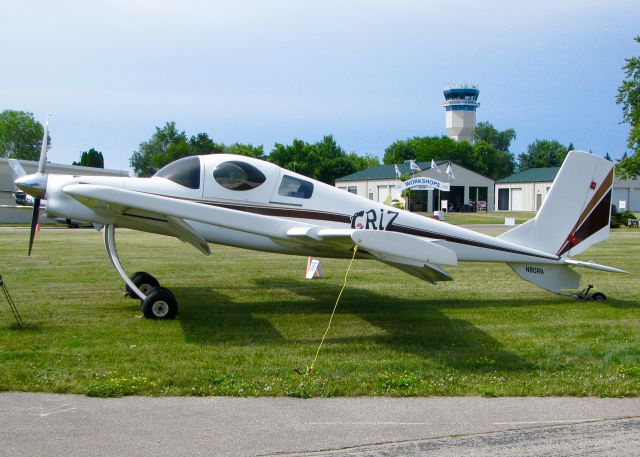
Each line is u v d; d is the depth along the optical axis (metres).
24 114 80.44
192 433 3.78
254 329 6.86
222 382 4.71
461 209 56.81
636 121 34.62
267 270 12.30
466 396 4.63
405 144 87.06
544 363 5.48
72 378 4.73
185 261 13.83
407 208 49.88
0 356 5.38
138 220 7.52
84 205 7.23
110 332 6.53
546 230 8.95
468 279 11.26
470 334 6.71
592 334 6.73
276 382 4.75
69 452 3.46
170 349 5.81
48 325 6.84
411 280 11.02
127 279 7.41
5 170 30.77
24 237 21.06
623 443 3.75
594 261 14.23
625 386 4.80
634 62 34.72
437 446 3.66
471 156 83.00
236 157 8.08
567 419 4.16
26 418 3.96
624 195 54.38
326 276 11.46
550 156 98.81
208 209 6.44
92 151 57.72
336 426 3.96
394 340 6.41
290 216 8.10
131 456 3.43
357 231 5.93
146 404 4.28
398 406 4.37
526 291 9.85
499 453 3.57
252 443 3.65
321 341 6.30
